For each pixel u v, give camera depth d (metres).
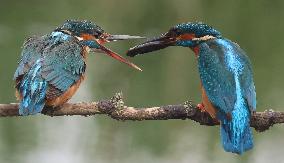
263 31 32.41
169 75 24.22
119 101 7.89
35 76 7.83
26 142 16.45
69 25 8.77
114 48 26.80
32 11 33.50
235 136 7.35
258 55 29.12
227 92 7.65
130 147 16.58
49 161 15.41
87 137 16.89
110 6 32.97
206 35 8.27
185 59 25.94
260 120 7.82
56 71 8.05
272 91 21.97
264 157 16.28
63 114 7.98
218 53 7.99
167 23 32.84
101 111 7.86
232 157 16.20
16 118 17.78
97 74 23.22
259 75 24.23
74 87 8.26
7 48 26.98
